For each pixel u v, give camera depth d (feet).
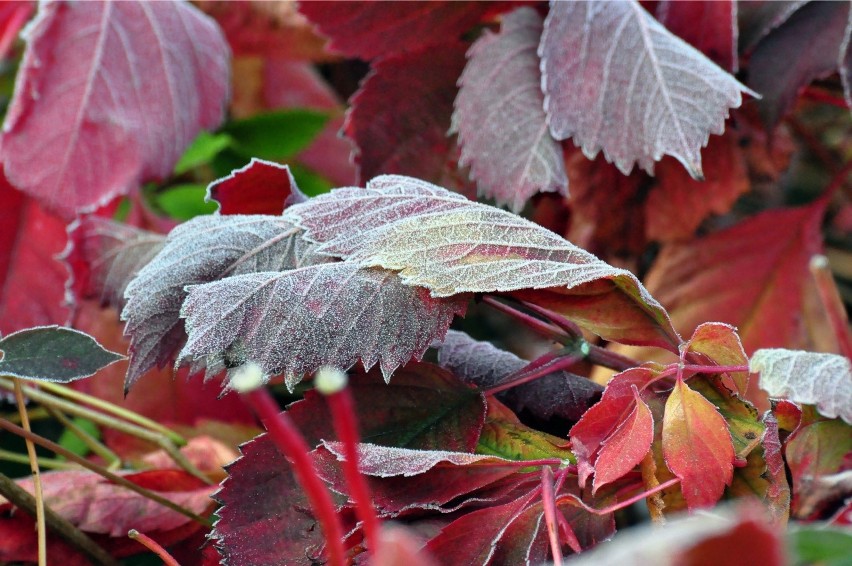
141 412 2.29
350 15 2.21
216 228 1.90
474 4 2.22
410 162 2.24
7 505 2.00
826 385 1.80
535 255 1.82
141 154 2.25
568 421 1.94
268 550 1.80
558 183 2.12
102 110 2.24
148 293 1.87
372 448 1.78
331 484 1.77
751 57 2.23
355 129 2.24
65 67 2.25
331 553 1.58
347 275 1.81
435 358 1.99
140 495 2.03
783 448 1.80
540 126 2.15
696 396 1.77
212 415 2.29
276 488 1.82
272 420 1.55
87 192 2.22
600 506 1.81
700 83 2.08
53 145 2.23
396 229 1.84
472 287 1.80
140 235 2.16
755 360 1.80
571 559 1.76
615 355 1.95
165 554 1.83
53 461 2.18
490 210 1.86
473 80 2.18
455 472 1.77
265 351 1.77
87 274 2.14
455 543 1.74
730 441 1.76
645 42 2.12
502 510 1.74
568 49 2.14
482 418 1.86
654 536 1.52
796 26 2.21
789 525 1.83
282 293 1.79
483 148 2.16
